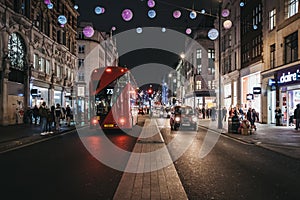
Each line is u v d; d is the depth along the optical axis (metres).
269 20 31.95
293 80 26.00
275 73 29.73
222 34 51.34
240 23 41.59
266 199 6.86
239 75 41.91
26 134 21.80
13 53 31.25
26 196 7.11
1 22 28.36
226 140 19.36
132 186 7.89
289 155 13.10
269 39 31.94
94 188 7.78
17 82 32.25
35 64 37.22
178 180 8.56
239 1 41.69
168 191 7.40
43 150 14.85
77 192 7.41
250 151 14.55
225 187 7.90
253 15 36.62
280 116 29.17
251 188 7.80
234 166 10.78
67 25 49.88
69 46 52.16
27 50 34.06
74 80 54.84
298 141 17.89
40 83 38.28
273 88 31.38
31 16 34.91
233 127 22.89
